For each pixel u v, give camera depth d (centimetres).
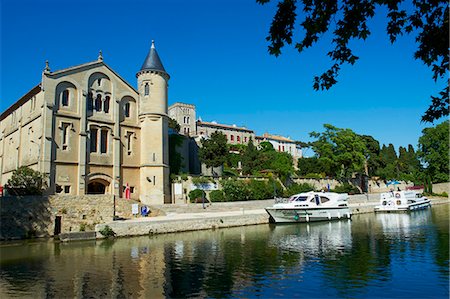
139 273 1695
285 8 820
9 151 4975
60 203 2853
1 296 1385
